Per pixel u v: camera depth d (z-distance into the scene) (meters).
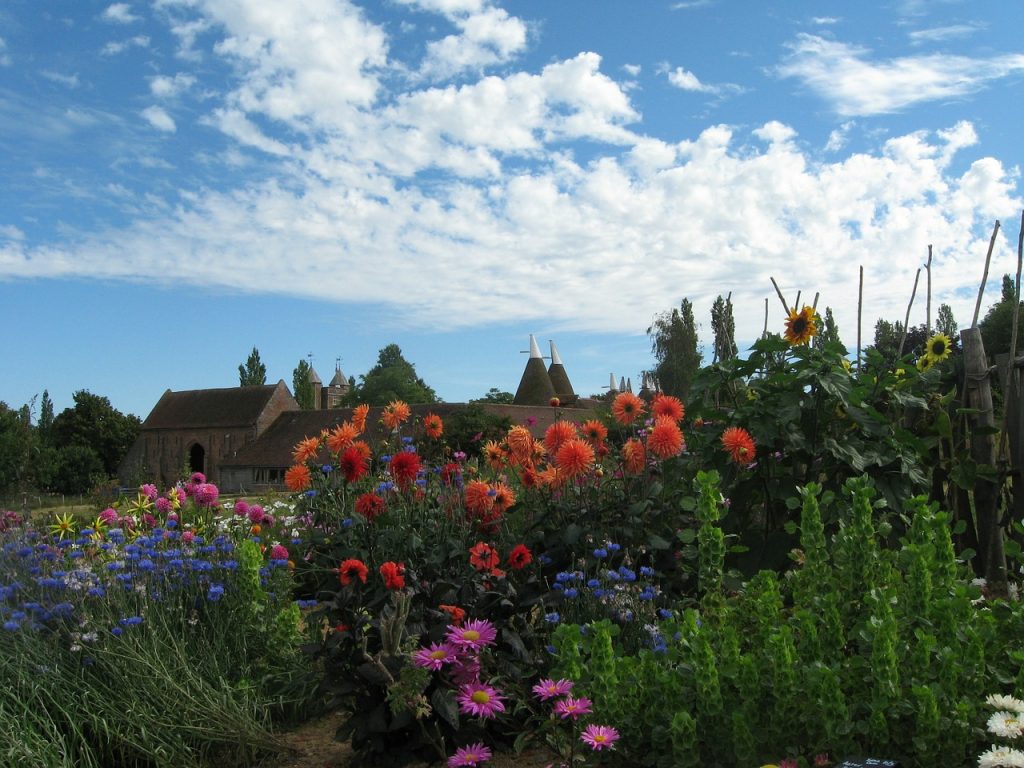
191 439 66.75
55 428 67.38
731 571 3.84
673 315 46.94
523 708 3.15
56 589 3.82
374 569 4.00
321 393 89.12
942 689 2.46
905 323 6.44
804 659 2.68
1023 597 3.41
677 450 4.50
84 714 3.15
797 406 4.68
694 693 2.68
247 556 4.16
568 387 66.44
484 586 3.62
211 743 3.31
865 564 3.03
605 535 4.50
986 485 5.20
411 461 4.31
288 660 3.86
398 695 2.74
